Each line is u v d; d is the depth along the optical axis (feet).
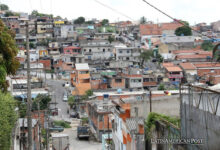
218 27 457.27
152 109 79.61
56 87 250.98
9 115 58.85
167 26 419.74
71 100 207.41
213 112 38.60
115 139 97.09
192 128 44.47
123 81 243.19
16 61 73.82
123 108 82.07
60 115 195.21
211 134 38.96
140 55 310.45
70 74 264.93
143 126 68.44
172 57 312.09
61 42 345.10
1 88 67.31
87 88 228.02
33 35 350.64
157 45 337.31
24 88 157.69
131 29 454.40
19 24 369.30
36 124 103.45
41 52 315.37
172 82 251.60
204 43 348.38
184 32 386.11
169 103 79.82
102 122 145.89
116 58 311.88
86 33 390.21
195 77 240.53
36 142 103.35
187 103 46.16
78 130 151.74
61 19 445.37
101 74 250.16
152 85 246.68
